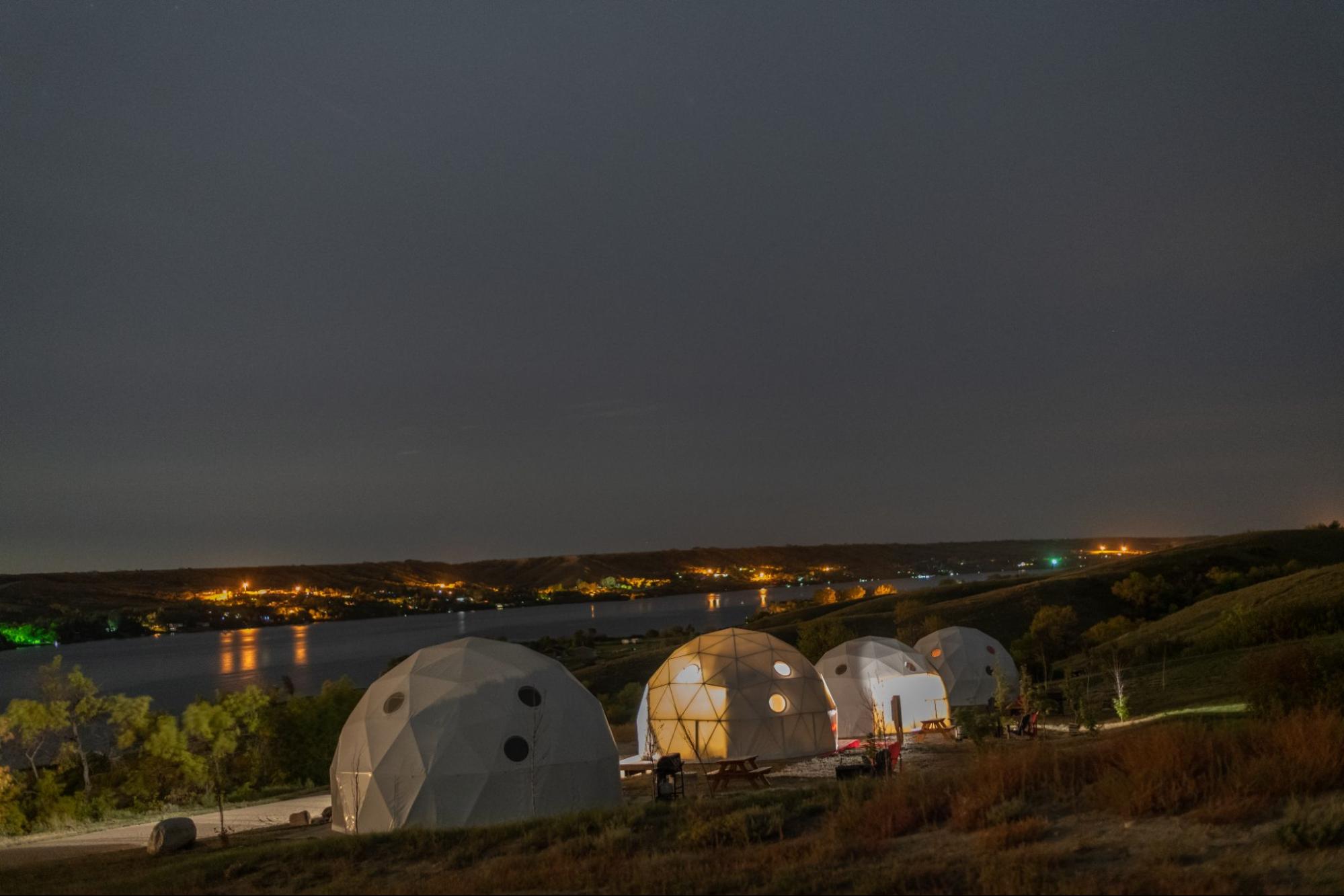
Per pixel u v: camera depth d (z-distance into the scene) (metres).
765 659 28.83
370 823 18.86
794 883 8.59
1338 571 45.91
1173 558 93.69
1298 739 10.30
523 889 9.65
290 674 112.38
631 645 103.50
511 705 20.02
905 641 66.25
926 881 8.33
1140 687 31.75
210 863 13.41
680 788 17.14
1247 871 7.55
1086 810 9.96
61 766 33.22
